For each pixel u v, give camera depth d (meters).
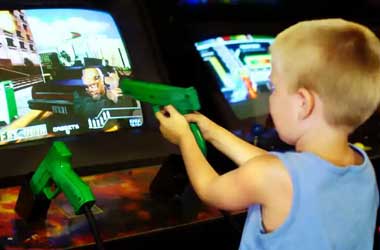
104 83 1.52
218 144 1.21
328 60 0.94
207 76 1.71
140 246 1.15
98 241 1.03
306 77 0.95
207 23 1.79
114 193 1.31
